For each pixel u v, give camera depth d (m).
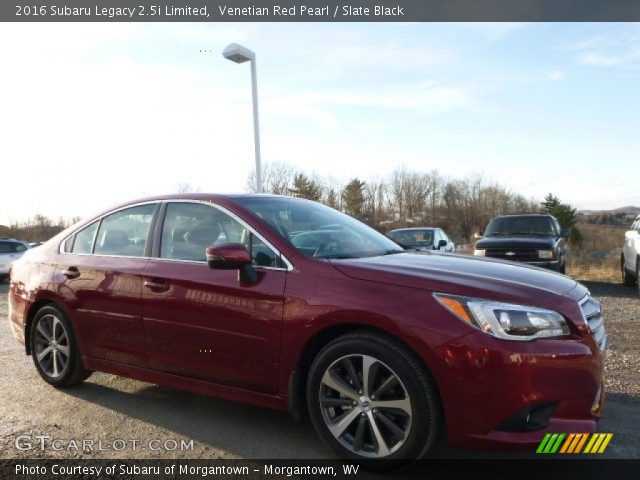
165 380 3.79
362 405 3.01
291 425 3.66
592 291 11.57
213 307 3.49
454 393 2.75
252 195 4.15
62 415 3.86
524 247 11.88
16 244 17.70
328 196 54.16
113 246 4.26
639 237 10.92
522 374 2.69
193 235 3.85
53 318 4.48
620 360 5.24
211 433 3.52
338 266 3.23
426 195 63.00
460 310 2.81
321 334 3.18
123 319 3.95
